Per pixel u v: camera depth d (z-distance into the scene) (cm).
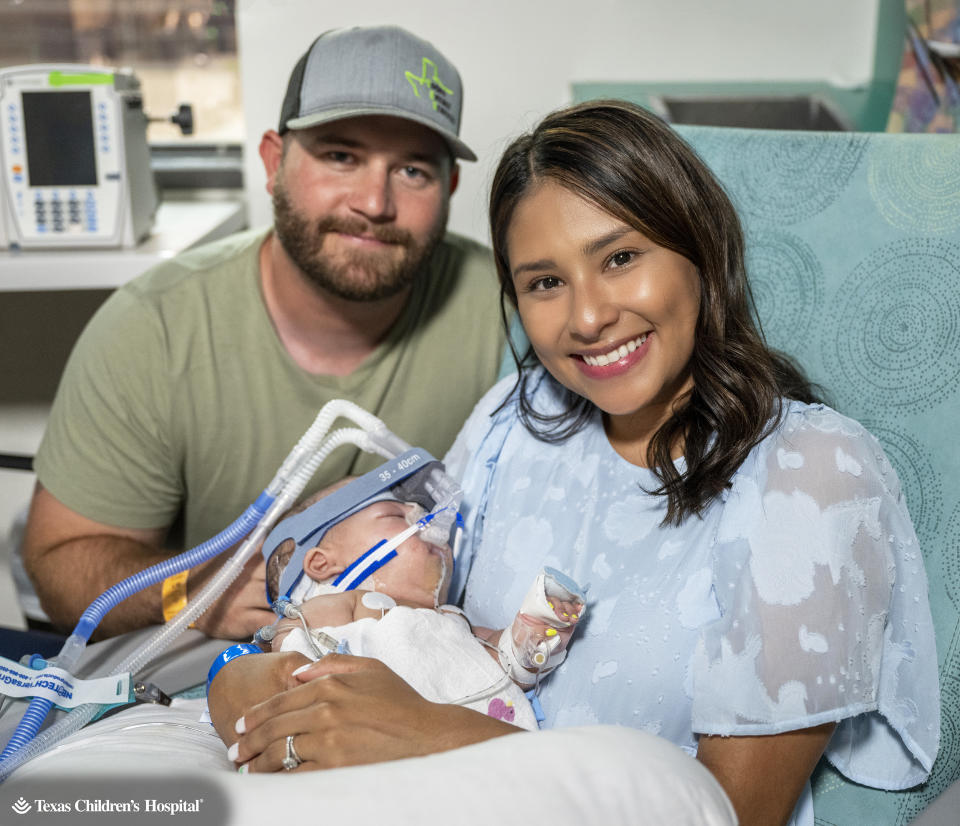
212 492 168
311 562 126
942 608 107
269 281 164
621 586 107
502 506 124
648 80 237
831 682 91
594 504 115
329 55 148
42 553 159
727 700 93
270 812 62
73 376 162
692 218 103
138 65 241
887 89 238
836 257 125
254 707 91
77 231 194
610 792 68
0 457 180
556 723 107
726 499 103
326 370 164
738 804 92
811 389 119
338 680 89
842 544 94
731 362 106
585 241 101
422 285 168
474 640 111
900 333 118
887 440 117
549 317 108
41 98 191
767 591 94
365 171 147
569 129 103
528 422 126
